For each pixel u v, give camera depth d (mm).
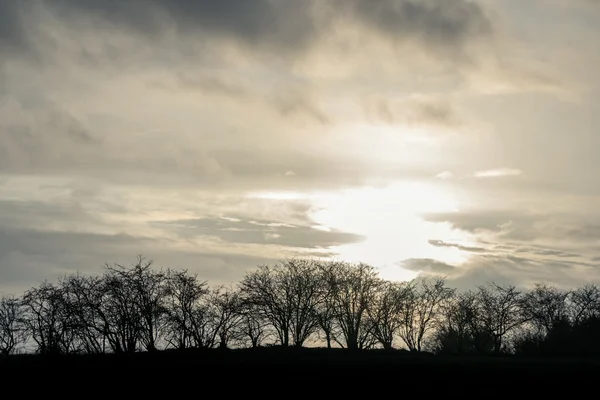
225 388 71625
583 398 66125
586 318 134750
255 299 128625
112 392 72438
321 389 70375
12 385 76688
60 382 77562
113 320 109812
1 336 110812
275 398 67875
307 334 136000
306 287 137625
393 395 67875
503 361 87688
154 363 87688
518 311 144875
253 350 108812
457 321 145500
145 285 115312
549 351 120125
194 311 116062
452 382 71875
